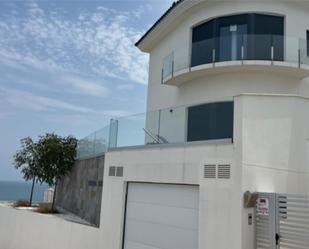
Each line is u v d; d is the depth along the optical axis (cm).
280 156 776
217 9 1558
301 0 1501
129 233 1034
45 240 1404
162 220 934
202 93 1556
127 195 1071
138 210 1020
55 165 1953
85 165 1638
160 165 952
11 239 1680
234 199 744
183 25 1706
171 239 898
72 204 1772
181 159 891
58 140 2011
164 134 1028
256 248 732
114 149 1156
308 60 1439
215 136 880
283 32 1501
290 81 1480
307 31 1550
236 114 782
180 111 995
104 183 1163
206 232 790
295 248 679
